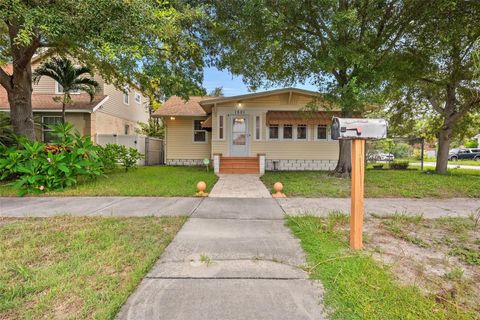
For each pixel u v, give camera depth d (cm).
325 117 1272
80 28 572
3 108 1377
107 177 909
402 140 1611
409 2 737
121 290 227
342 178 970
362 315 198
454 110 1188
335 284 239
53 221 428
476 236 380
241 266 277
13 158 688
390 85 1018
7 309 202
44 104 1398
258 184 855
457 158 2870
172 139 1564
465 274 264
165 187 749
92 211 502
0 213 480
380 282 241
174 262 286
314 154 1339
